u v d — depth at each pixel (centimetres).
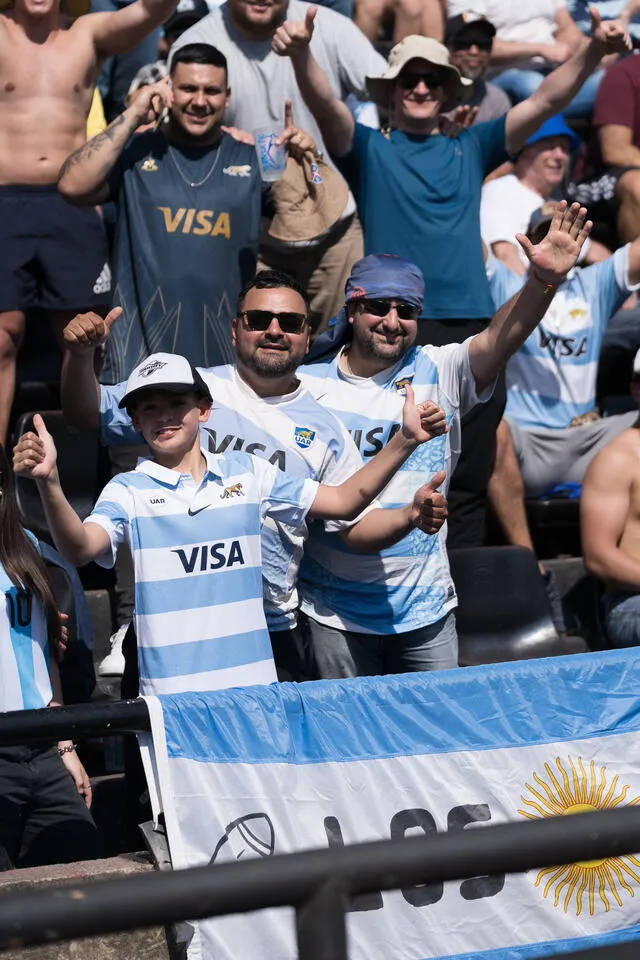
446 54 1071
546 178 1312
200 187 1003
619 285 1228
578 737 662
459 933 620
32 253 1078
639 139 1442
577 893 639
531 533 1220
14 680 680
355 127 1079
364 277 823
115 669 896
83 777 707
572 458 1196
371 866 283
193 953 575
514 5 1481
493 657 1022
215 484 683
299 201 1064
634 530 997
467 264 1078
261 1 1103
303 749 625
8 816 670
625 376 1330
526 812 646
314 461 773
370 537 737
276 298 768
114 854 822
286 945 585
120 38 1095
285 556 737
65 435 1059
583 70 1051
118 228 1003
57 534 646
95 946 582
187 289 992
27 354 1182
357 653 799
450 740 645
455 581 1033
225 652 668
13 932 263
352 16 1428
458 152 1085
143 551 670
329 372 843
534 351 1212
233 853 600
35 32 1080
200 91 988
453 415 838
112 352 993
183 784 599
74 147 1095
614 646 1000
